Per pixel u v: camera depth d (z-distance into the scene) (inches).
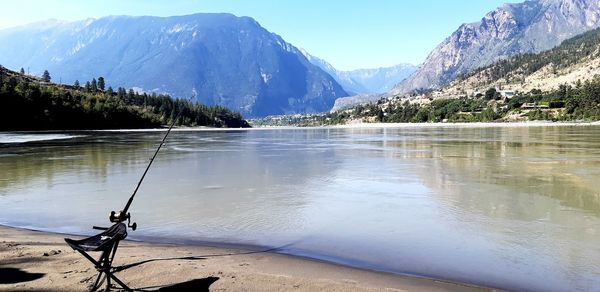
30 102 5073.8
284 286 345.7
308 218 615.5
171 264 400.8
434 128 5797.2
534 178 955.3
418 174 1053.8
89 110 5723.4
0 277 362.0
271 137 3656.5
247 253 451.5
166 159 1515.7
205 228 564.1
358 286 349.1
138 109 6939.0
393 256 443.5
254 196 790.5
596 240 493.7
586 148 1766.7
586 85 7500.0
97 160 1470.2
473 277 382.0
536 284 367.6
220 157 1599.4
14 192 849.5
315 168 1221.7
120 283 330.6
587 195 754.8
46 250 445.4
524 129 4532.5
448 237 512.7
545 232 528.7
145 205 714.8
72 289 338.0
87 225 590.9
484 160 1339.8
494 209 657.6
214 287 342.6
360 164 1305.4
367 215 630.5
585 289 357.4
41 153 1753.2
